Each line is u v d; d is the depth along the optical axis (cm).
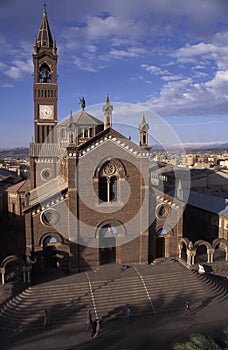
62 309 3491
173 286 3944
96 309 3550
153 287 3900
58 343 3055
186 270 4241
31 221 4166
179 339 3109
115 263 4456
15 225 6694
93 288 3791
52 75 7038
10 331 3222
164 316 3519
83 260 4266
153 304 3672
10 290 3706
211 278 4231
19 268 4025
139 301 3703
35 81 6969
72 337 3147
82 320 3403
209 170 8838
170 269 4272
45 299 3597
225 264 4647
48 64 6981
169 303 3703
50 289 3716
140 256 4447
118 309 3575
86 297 3669
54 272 4197
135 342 3078
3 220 6938
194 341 2342
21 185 7044
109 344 3048
